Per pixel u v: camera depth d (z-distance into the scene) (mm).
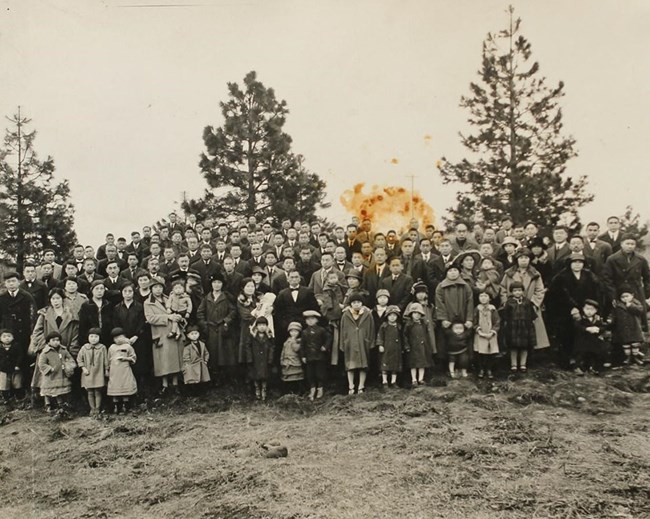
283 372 9930
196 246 12508
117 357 9523
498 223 22922
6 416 9727
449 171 24656
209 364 10164
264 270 11312
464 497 6164
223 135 26797
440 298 10102
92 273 11305
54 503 6789
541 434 7754
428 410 8766
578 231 22766
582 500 5992
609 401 8805
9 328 10414
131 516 6297
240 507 6184
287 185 26484
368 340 9859
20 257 26234
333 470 6941
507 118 24469
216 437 8352
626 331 10258
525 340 9828
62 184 27703
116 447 8234
